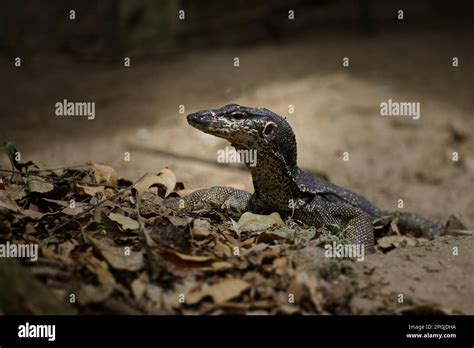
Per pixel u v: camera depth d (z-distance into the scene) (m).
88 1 22.64
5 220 5.23
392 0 25.78
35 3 22.77
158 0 21.39
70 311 4.32
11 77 19.48
